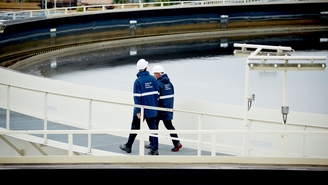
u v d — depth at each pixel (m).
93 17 100.44
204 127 24.25
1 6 121.38
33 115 28.53
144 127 24.98
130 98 25.45
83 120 26.81
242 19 122.19
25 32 86.50
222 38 116.69
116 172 16.06
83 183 16.12
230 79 70.50
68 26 95.81
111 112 26.05
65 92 27.56
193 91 63.56
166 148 23.42
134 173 16.09
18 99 29.48
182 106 24.88
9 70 30.95
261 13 123.38
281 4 123.38
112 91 26.05
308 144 22.17
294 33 123.00
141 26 108.94
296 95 61.03
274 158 16.19
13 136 24.52
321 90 63.44
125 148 22.11
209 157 16.27
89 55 91.94
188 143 23.97
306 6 125.25
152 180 16.09
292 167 15.96
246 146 20.78
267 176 15.91
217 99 59.38
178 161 16.28
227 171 15.94
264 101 57.38
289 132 16.19
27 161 16.38
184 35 114.62
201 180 16.03
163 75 22.72
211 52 95.75
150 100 21.69
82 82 68.00
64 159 16.38
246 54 22.62
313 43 107.56
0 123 26.62
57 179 16.09
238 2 126.19
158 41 111.00
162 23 112.62
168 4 137.62
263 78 70.00
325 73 72.69
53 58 88.12
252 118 23.56
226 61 85.94
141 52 96.38
